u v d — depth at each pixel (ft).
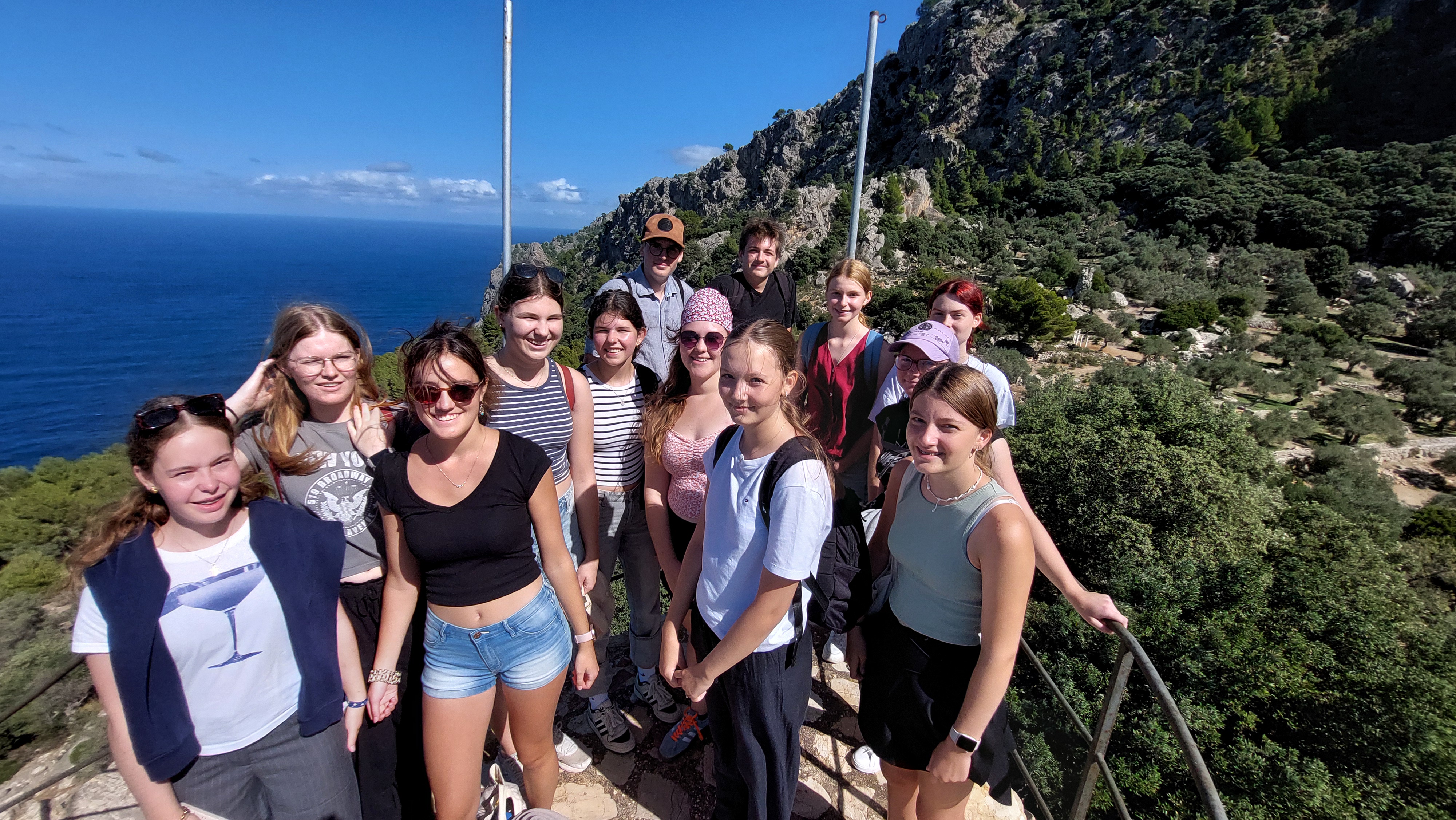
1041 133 331.36
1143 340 158.92
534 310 7.82
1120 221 271.69
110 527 5.58
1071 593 7.09
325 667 6.52
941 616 6.77
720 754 7.46
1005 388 9.56
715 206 433.07
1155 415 73.72
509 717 7.47
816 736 9.90
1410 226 217.36
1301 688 40.32
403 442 7.14
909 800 7.59
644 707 10.30
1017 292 160.86
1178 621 43.96
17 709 7.06
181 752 5.82
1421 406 129.80
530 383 8.40
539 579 7.34
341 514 7.00
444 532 6.54
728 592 6.69
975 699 6.06
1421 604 59.00
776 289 14.25
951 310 10.11
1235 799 37.19
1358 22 298.76
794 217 264.72
